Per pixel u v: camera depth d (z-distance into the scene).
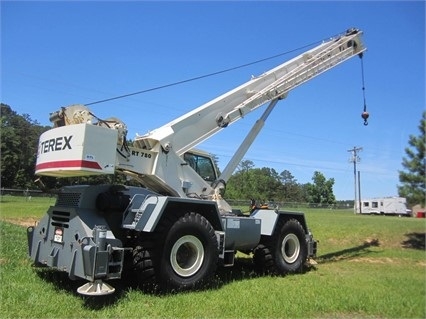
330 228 18.00
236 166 9.40
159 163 7.67
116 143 6.49
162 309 5.45
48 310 5.16
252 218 8.32
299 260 8.98
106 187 6.72
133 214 6.57
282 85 10.21
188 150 8.31
